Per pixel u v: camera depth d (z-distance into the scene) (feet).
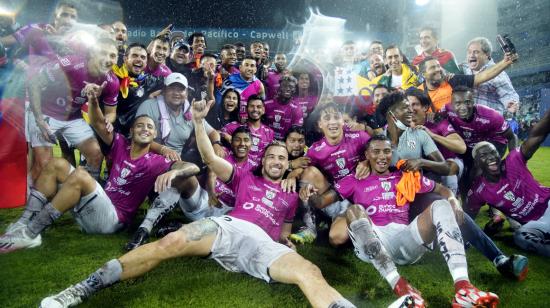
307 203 10.82
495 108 16.02
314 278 6.72
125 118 14.78
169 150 11.06
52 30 13.84
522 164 10.26
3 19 15.80
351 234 8.14
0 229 10.85
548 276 8.73
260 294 7.57
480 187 10.80
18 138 12.73
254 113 13.57
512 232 11.94
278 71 20.21
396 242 8.73
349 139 11.75
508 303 7.50
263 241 7.85
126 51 14.74
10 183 12.79
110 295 7.30
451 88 14.61
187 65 17.71
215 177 11.05
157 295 7.41
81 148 13.08
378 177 9.41
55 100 12.66
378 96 13.97
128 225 11.01
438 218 7.80
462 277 7.08
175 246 7.32
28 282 7.77
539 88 53.16
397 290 7.10
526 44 55.16
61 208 9.23
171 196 10.11
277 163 8.91
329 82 17.61
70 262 8.74
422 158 11.44
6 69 12.60
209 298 7.37
